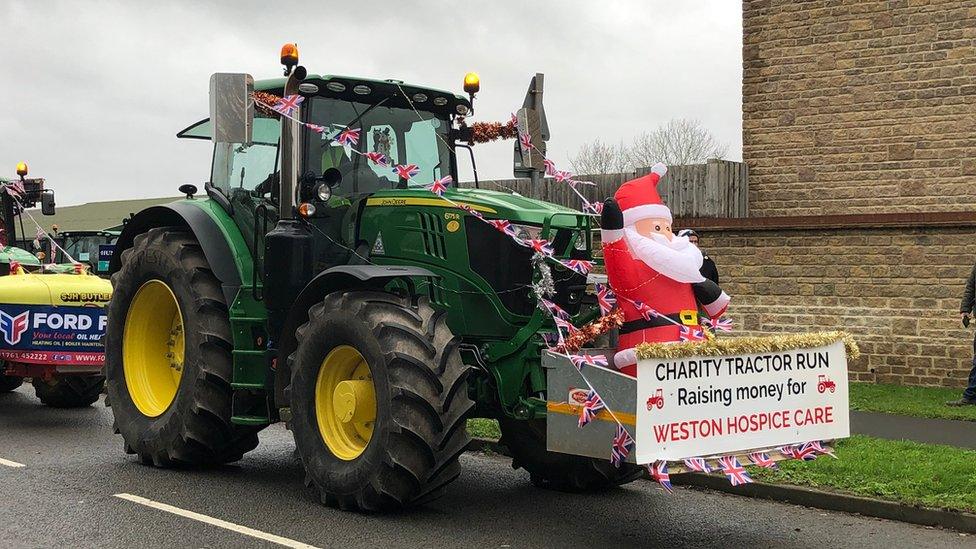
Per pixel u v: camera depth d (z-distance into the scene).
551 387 5.75
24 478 7.37
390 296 6.41
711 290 6.24
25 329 9.70
